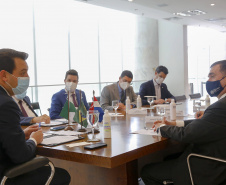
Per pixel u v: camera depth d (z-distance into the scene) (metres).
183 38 10.43
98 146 1.87
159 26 10.77
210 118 1.97
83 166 2.24
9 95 1.85
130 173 2.03
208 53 15.09
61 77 8.98
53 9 8.64
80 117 2.51
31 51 8.20
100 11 10.01
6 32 7.69
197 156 1.97
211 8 8.12
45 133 2.38
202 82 14.75
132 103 4.48
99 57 10.16
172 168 2.07
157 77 5.28
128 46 11.04
